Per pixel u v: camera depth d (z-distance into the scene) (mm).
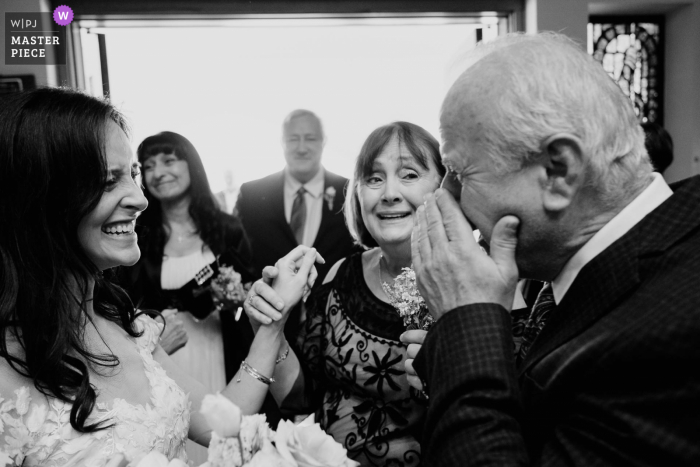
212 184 3279
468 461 792
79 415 1037
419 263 984
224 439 754
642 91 3695
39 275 1075
